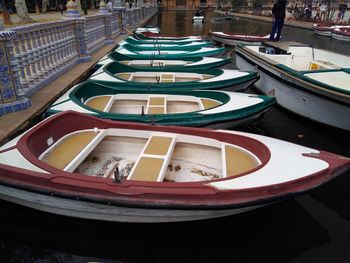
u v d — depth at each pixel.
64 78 8.34
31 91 6.79
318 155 4.31
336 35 24.41
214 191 3.62
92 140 5.06
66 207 4.08
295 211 4.79
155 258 4.02
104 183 3.75
